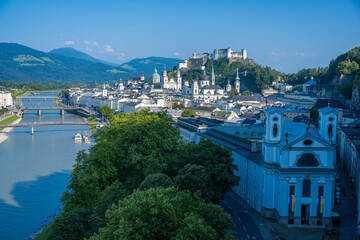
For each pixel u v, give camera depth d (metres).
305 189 114.69
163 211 75.19
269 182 119.94
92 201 117.88
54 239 96.56
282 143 116.50
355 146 149.25
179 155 144.50
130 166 133.12
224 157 125.69
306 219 116.44
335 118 120.31
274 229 111.31
